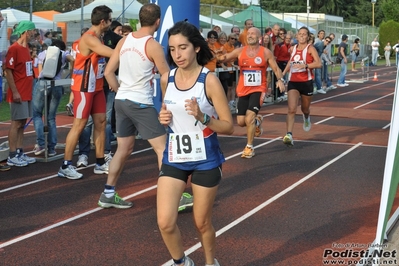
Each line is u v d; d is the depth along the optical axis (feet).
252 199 22.02
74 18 65.26
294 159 29.55
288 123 32.37
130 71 19.57
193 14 25.84
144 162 28.48
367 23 209.87
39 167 27.04
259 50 28.71
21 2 72.38
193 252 16.37
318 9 202.18
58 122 42.09
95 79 24.20
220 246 16.85
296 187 23.89
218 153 13.20
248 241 17.31
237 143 34.19
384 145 33.73
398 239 17.25
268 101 55.47
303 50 32.14
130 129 20.36
